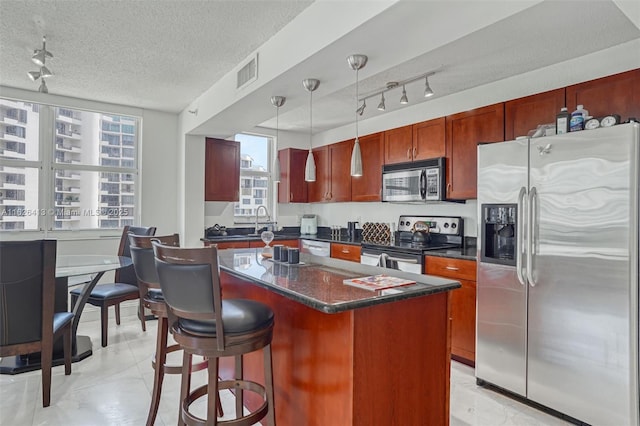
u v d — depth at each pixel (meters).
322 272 2.06
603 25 2.16
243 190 5.28
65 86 3.59
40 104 3.85
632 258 1.91
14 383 2.60
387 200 4.11
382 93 3.32
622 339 1.94
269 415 1.72
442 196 3.51
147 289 2.18
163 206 4.55
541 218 2.29
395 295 1.51
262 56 2.66
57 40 2.61
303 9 2.19
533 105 2.85
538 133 2.41
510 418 2.22
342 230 5.22
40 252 2.24
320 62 2.24
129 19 2.32
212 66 3.06
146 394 2.47
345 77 2.49
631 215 1.91
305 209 5.78
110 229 4.30
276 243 4.92
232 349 1.55
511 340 2.45
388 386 1.55
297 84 2.63
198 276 1.49
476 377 2.68
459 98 3.54
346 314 1.48
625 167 1.92
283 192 5.35
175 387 2.59
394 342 1.57
